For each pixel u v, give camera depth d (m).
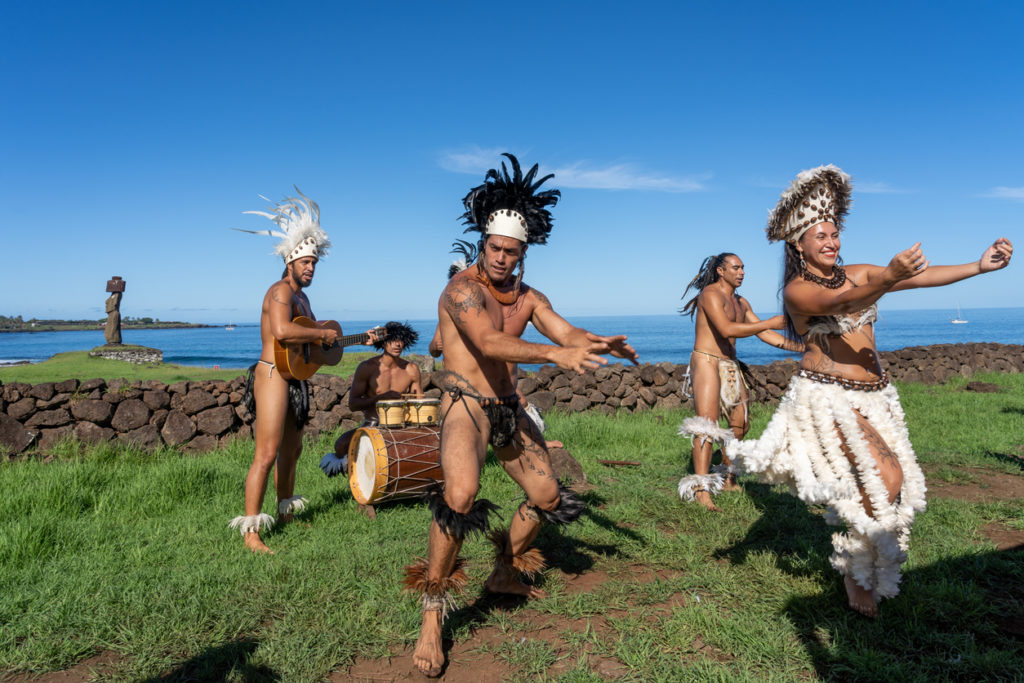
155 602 3.43
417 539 4.54
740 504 5.35
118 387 7.43
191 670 2.82
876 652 2.80
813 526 4.71
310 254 4.71
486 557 4.16
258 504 4.51
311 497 5.76
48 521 4.59
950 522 4.79
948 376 16.58
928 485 6.13
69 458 6.62
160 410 7.45
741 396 5.55
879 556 3.02
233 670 2.78
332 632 3.12
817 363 3.13
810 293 3.02
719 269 5.57
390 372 6.28
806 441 3.08
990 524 4.84
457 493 2.75
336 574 3.82
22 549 4.14
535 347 2.51
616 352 2.40
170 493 5.68
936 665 2.71
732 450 3.16
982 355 18.06
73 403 7.04
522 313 3.13
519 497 5.69
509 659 2.86
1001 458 7.28
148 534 4.77
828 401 3.03
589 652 2.93
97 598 3.46
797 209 3.11
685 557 4.09
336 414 8.22
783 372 12.45
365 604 3.38
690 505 5.29
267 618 3.33
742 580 3.72
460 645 3.05
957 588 3.40
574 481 6.23
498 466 6.56
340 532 4.77
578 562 4.07
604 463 7.12
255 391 4.62
